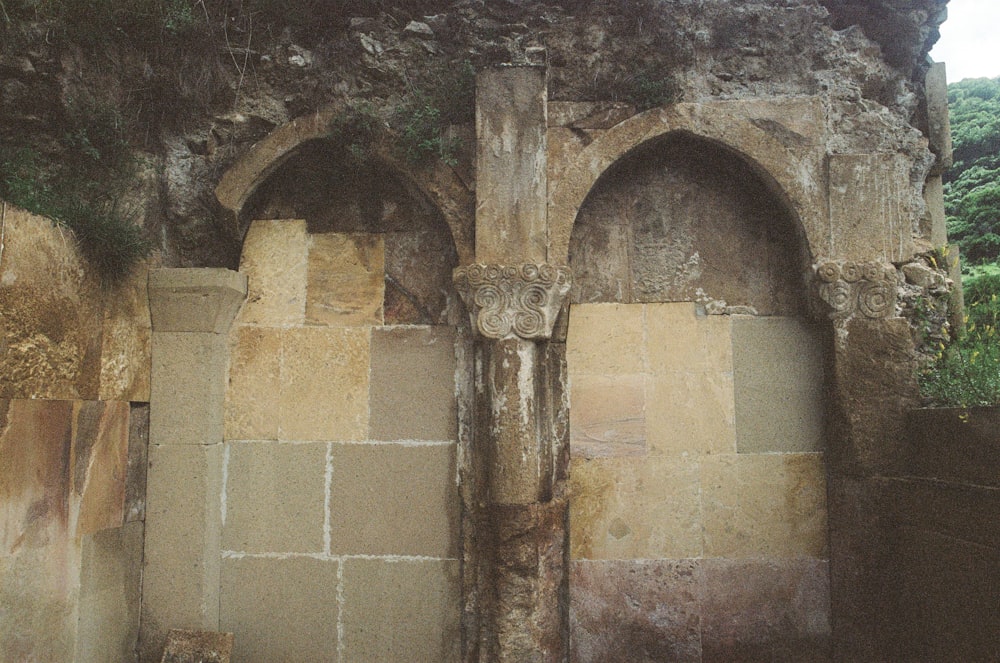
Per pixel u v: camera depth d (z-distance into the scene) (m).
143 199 4.42
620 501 4.54
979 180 11.06
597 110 4.54
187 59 4.61
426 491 4.53
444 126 4.54
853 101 4.68
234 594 4.49
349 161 4.62
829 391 4.48
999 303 6.54
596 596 4.48
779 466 4.54
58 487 3.60
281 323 4.67
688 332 4.64
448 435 4.56
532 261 4.31
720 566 4.48
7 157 3.73
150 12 4.44
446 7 4.79
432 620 4.45
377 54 4.62
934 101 5.09
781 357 4.61
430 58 4.65
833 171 4.47
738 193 4.73
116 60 4.43
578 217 4.72
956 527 3.60
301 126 4.52
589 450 4.57
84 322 3.83
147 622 4.30
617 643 4.45
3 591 3.21
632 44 4.64
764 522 4.50
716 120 4.50
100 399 3.97
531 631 4.11
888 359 4.34
